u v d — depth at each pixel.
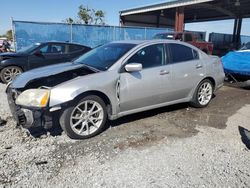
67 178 2.81
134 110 4.32
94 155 3.31
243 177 2.92
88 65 4.36
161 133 4.08
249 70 7.10
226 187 2.72
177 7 18.48
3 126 4.15
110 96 3.90
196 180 2.83
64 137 3.82
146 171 2.98
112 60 4.20
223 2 19.94
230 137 3.99
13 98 3.85
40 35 14.62
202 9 23.12
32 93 3.48
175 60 4.80
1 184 2.66
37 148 3.46
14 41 14.03
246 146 3.70
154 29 18.89
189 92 5.13
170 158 3.29
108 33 17.08
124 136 3.93
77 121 3.74
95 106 3.85
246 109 5.53
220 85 5.81
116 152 3.41
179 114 5.04
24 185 2.66
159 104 4.68
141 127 4.31
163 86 4.55
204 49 16.22
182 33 14.88
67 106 3.58
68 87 3.53
